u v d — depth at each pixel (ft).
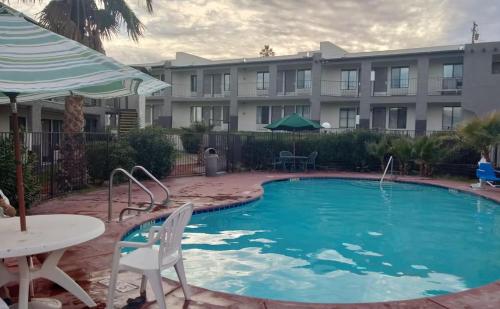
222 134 61.11
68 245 10.04
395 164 60.44
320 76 96.27
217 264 20.30
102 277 15.15
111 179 24.95
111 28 40.70
